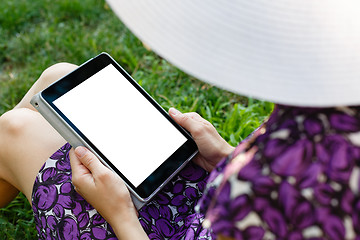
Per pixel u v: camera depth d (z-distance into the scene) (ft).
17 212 7.52
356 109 3.15
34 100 4.91
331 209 3.00
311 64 2.85
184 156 5.40
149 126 5.36
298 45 2.90
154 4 3.15
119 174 4.97
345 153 3.01
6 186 6.25
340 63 2.83
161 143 5.32
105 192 4.59
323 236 3.03
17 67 10.75
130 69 10.49
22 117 5.57
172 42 3.06
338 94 2.77
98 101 5.23
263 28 2.95
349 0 2.98
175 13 3.10
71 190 5.07
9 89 9.65
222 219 3.17
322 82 2.81
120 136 5.16
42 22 11.92
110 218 4.64
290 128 3.15
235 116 8.58
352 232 3.03
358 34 2.88
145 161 5.16
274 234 3.10
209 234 4.66
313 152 3.04
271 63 2.89
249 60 2.92
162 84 9.67
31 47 10.98
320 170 3.01
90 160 4.67
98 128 5.09
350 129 3.06
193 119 5.52
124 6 3.18
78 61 10.48
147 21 3.13
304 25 2.93
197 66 2.98
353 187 3.01
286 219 3.06
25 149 5.42
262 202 3.08
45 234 5.21
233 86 2.89
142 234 4.60
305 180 3.02
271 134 3.20
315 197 3.00
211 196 3.87
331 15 2.94
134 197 4.89
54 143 5.47
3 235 7.16
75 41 11.09
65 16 12.05
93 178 4.66
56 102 4.98
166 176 5.21
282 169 3.05
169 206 5.34
